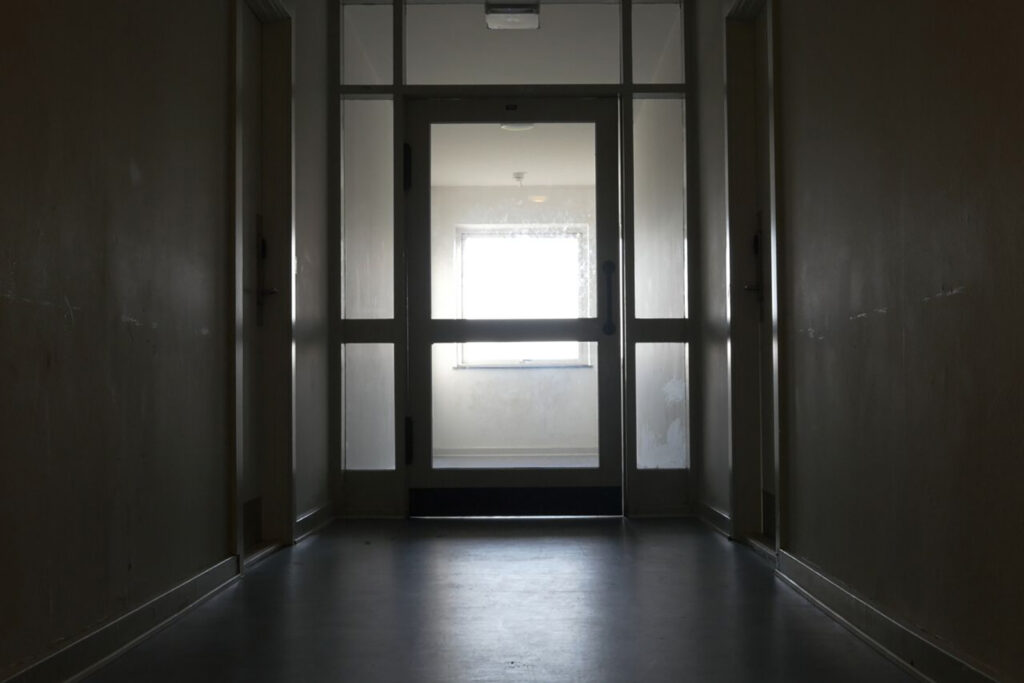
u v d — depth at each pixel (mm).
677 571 3529
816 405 3090
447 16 5074
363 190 5039
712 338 4645
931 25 2197
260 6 3986
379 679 2246
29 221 2049
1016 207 1823
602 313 5055
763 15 4160
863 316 2654
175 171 2928
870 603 2576
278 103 4160
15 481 1998
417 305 5066
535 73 5055
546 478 5000
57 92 2176
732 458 4238
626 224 4984
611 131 5094
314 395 4625
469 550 4000
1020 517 1817
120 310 2516
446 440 5031
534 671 2299
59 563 2191
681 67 5047
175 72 2932
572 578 3408
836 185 2879
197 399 3121
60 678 2146
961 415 2064
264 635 2654
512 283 5074
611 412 5031
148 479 2705
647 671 2297
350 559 3811
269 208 4145
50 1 2148
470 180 5102
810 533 3156
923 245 2250
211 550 3250
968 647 2035
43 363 2115
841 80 2828
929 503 2227
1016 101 1818
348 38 5070
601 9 5070
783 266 3453
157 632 2676
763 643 2543
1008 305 1857
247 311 3918
